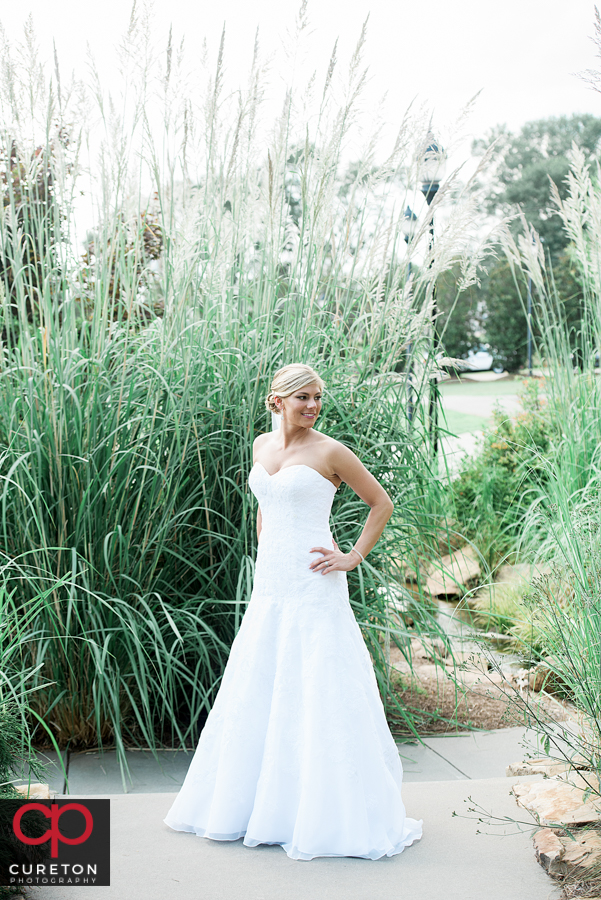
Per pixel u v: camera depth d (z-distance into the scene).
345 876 2.29
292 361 4.18
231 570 4.05
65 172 4.17
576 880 2.22
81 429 3.80
